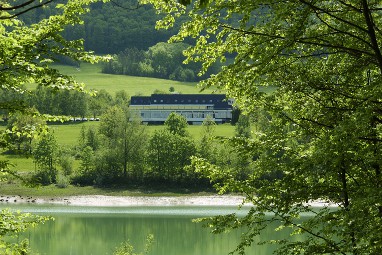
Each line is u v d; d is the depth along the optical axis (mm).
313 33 15406
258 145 18156
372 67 15844
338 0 14602
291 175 16578
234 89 17250
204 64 17188
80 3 16031
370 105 13508
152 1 15641
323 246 15508
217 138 18797
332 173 15406
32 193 105500
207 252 53594
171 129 145750
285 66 16703
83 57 15961
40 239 60031
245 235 17359
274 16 14938
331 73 17016
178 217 82375
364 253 14211
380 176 14883
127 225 73250
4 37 14820
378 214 13492
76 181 116312
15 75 15305
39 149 116250
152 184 115438
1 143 16844
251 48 15414
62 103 187250
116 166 118688
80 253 52781
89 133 147250
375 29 15344
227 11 15102
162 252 53812
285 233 60062
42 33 15797
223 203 102688
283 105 18266
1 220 17438
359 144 15250
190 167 19578
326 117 16719
